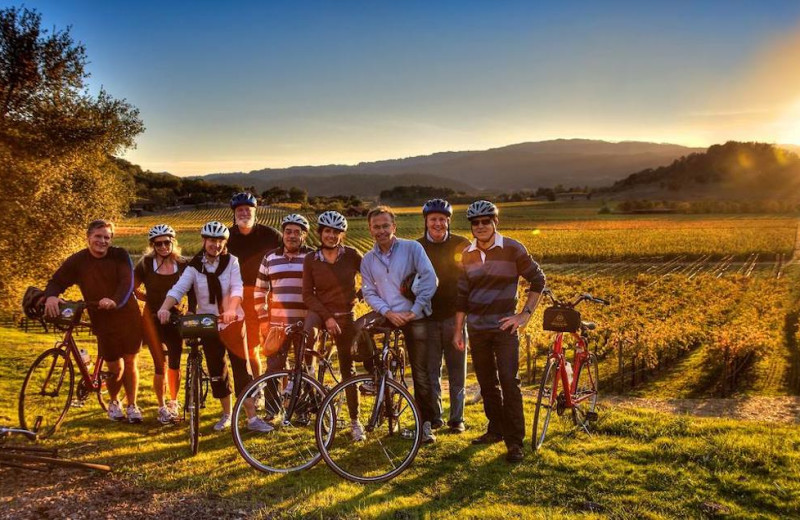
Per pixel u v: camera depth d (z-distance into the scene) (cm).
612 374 1867
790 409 1340
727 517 414
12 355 1041
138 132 2553
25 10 1527
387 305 537
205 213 13212
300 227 608
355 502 434
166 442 567
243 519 404
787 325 2631
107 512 410
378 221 534
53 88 1622
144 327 639
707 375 1802
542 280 539
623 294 3634
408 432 575
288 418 497
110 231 594
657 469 500
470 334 556
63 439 564
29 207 1481
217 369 581
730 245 6925
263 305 641
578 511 425
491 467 509
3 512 405
